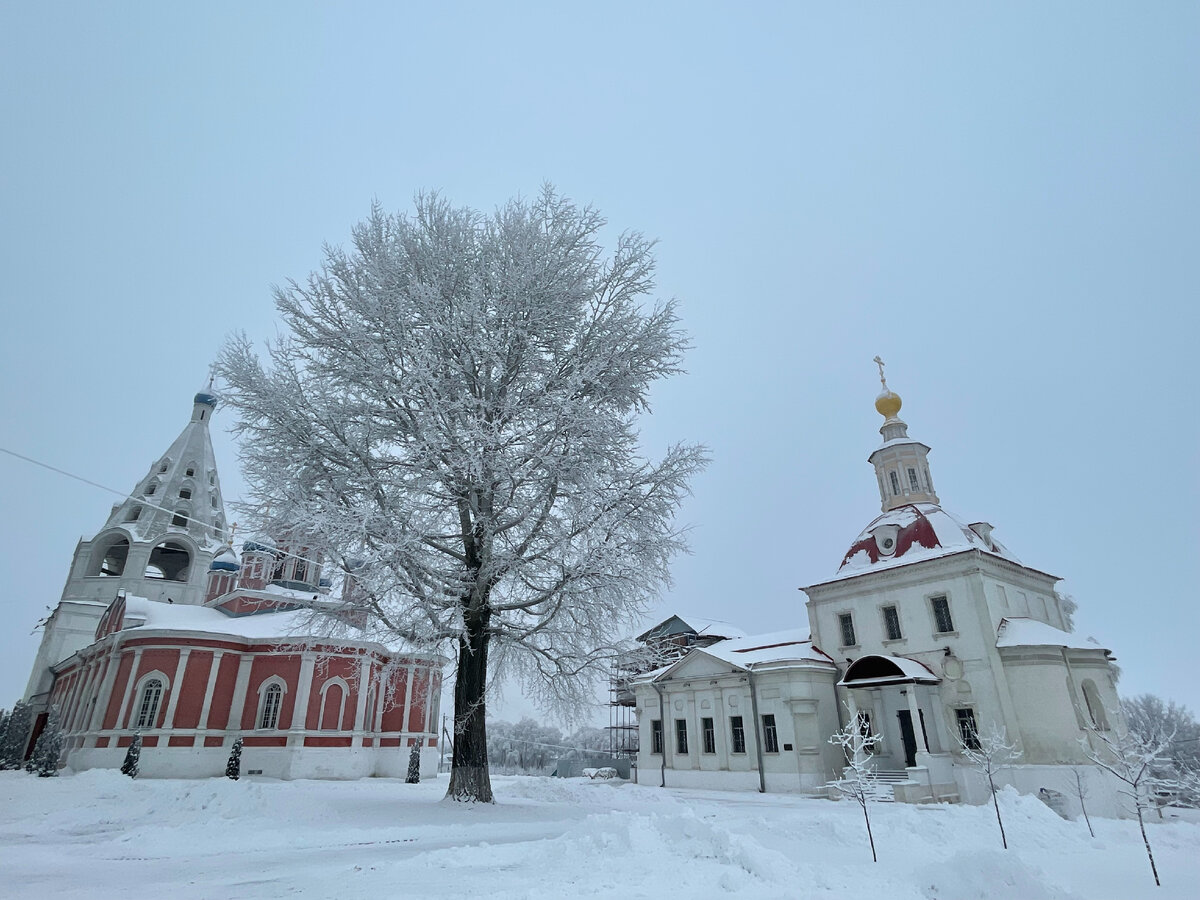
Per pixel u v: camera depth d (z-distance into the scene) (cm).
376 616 1672
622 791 2522
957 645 2933
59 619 4666
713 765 3372
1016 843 1429
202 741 3197
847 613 3384
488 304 1778
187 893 802
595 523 1667
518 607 1819
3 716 5638
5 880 892
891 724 3095
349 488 1662
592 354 1875
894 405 4053
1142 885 1026
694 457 1808
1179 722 7362
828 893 821
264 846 1177
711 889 811
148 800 1612
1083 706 2744
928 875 895
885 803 2447
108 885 857
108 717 3250
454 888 805
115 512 5278
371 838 1253
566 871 903
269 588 4162
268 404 1661
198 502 5356
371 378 1734
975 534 3356
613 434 1775
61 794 2094
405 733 3612
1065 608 4594
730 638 4625
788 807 2258
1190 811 2836
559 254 1905
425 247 1900
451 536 1788
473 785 1714
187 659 3300
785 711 3148
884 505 3847
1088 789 2472
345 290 1867
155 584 4872
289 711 3306
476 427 1552
